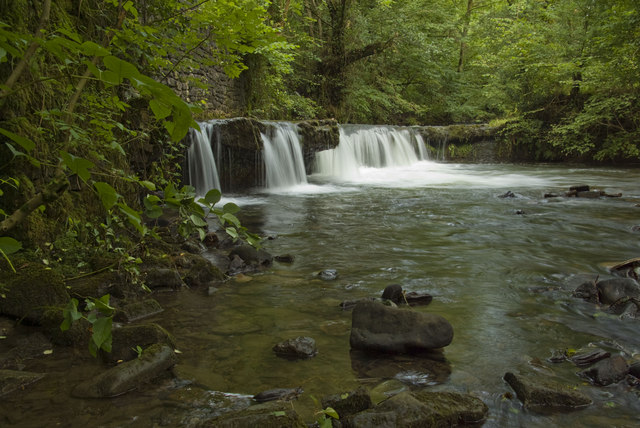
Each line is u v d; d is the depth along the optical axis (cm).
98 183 104
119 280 382
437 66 2717
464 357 289
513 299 397
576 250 575
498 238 638
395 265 501
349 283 436
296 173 1251
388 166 1844
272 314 359
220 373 266
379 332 301
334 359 286
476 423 222
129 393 242
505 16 2598
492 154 2139
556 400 238
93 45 89
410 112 2897
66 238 394
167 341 293
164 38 427
